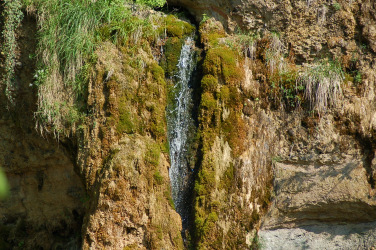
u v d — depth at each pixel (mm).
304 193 5410
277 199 5473
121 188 4984
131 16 5535
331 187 5324
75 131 5320
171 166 5418
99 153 5156
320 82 5230
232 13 5551
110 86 5164
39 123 5602
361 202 5242
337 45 5367
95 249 4980
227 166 5227
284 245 5535
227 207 5203
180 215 5281
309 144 5336
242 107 5340
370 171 5227
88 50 5301
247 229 5328
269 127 5422
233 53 5402
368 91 5270
